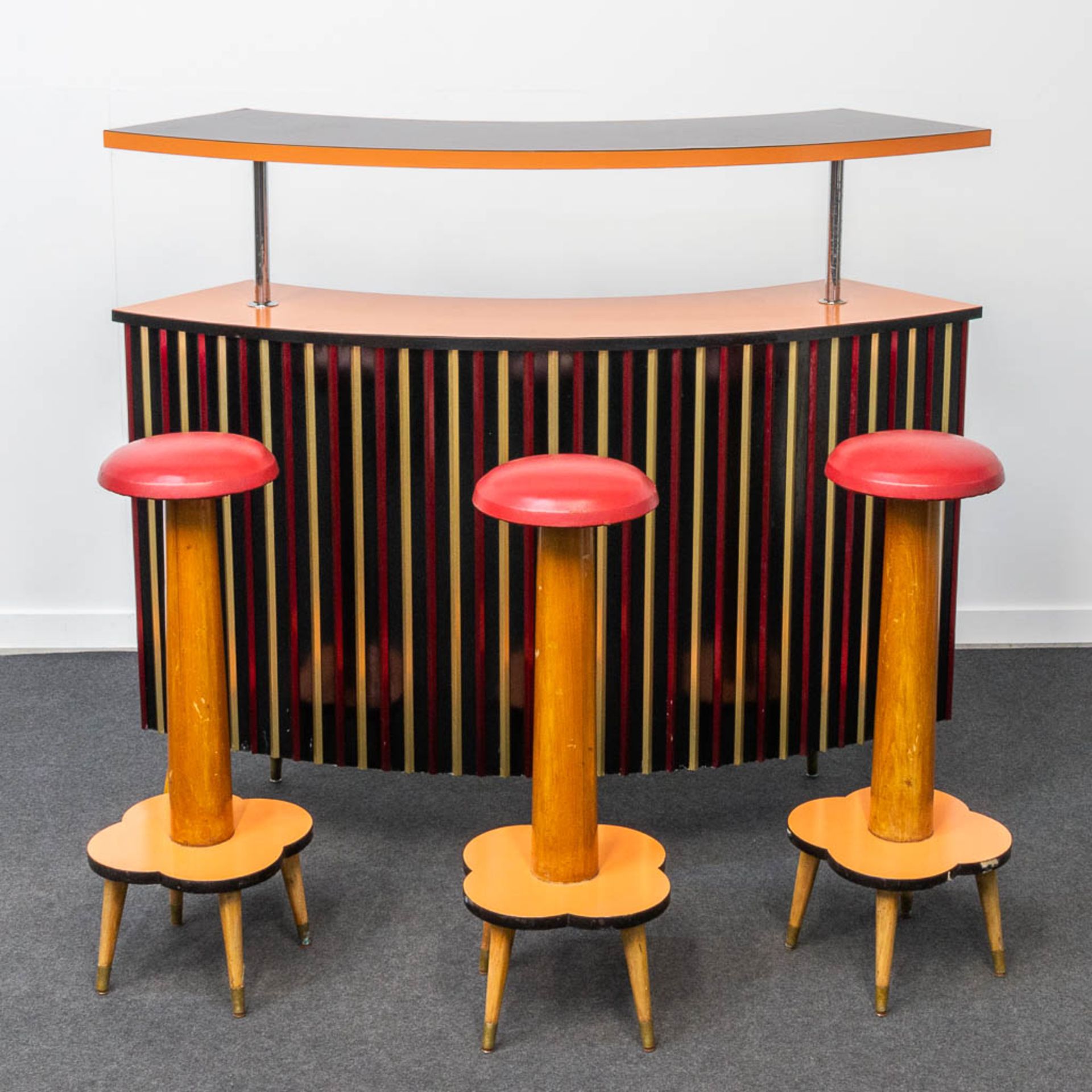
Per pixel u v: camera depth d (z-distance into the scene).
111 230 4.27
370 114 4.24
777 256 4.32
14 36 4.14
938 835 2.84
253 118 3.60
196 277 4.32
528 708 3.29
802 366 3.20
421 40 4.19
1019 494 4.46
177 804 2.79
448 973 2.88
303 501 3.25
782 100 4.24
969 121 4.24
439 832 3.42
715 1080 2.57
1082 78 4.21
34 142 4.20
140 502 3.39
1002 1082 2.56
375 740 3.36
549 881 2.66
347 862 3.28
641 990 2.63
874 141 3.12
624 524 3.20
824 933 3.01
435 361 3.12
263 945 2.96
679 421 3.16
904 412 3.32
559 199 4.27
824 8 4.18
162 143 3.14
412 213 4.28
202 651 2.72
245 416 3.24
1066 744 3.84
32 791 3.58
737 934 3.01
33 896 3.13
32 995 2.80
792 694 3.38
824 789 3.63
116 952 2.93
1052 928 3.02
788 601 3.32
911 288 4.34
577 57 4.20
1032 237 4.30
